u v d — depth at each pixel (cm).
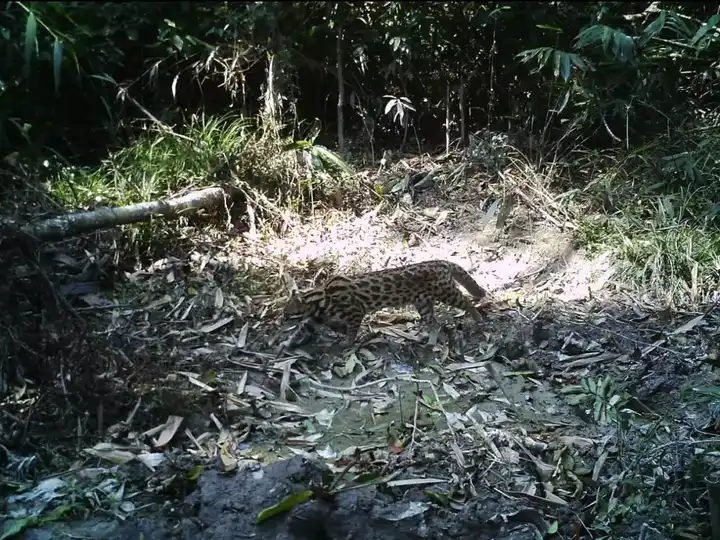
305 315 561
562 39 832
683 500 409
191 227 700
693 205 693
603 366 525
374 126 862
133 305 592
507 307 602
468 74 873
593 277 634
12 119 755
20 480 419
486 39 864
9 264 488
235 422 469
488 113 871
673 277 612
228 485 409
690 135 762
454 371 527
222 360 526
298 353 543
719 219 679
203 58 844
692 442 416
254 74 870
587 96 779
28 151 741
